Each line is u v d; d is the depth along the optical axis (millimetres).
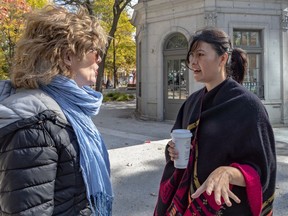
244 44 11195
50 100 1354
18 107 1264
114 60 33688
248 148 1672
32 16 1416
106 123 11586
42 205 1217
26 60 1379
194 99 2053
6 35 11125
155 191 4531
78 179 1364
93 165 1423
